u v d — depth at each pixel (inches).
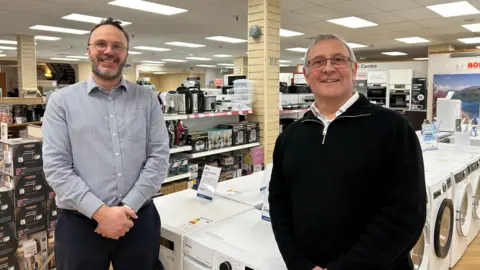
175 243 74.2
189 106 178.1
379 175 49.6
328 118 55.2
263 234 73.9
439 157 145.6
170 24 340.5
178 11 287.3
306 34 392.5
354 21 322.0
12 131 199.2
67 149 64.6
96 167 64.3
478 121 240.8
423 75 417.4
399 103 419.8
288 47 504.1
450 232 115.3
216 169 97.0
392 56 608.1
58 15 300.8
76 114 64.4
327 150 52.0
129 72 724.0
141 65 823.7
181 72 903.7
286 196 61.3
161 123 73.1
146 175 67.2
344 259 48.6
